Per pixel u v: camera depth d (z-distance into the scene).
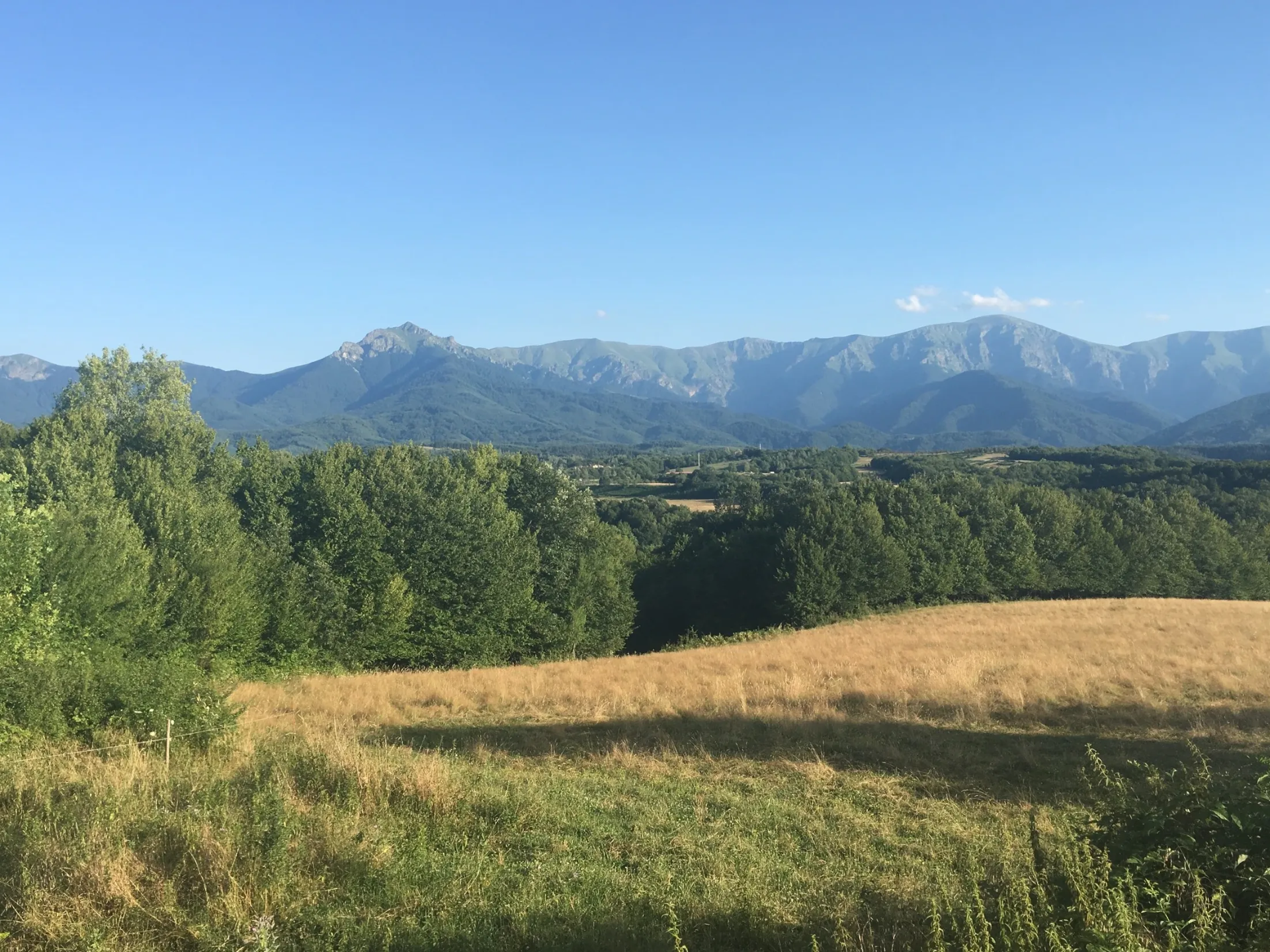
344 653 36.19
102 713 10.23
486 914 5.59
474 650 40.75
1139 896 4.49
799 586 49.34
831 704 14.34
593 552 48.34
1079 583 58.69
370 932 5.26
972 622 35.09
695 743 11.45
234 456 43.59
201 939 5.07
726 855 6.88
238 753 9.77
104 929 5.23
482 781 8.94
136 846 6.29
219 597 29.42
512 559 42.34
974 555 56.44
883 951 4.91
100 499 32.88
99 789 7.47
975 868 5.80
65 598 22.67
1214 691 14.98
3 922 5.37
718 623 56.94
